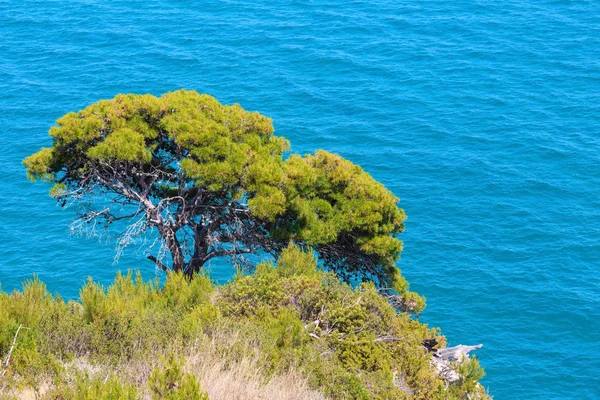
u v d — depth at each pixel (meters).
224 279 51.44
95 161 27.08
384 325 19.33
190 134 25.92
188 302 19.77
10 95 89.00
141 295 19.84
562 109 87.31
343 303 19.39
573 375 45.94
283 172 26.98
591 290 54.19
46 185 66.12
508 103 89.00
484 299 52.91
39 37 111.69
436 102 89.50
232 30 114.94
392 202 28.12
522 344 48.69
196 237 28.02
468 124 83.44
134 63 102.06
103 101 27.25
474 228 62.41
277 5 127.81
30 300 17.17
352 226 27.23
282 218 27.91
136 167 27.98
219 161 26.19
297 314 19.00
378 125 83.12
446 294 53.38
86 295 17.02
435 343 20.88
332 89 93.31
